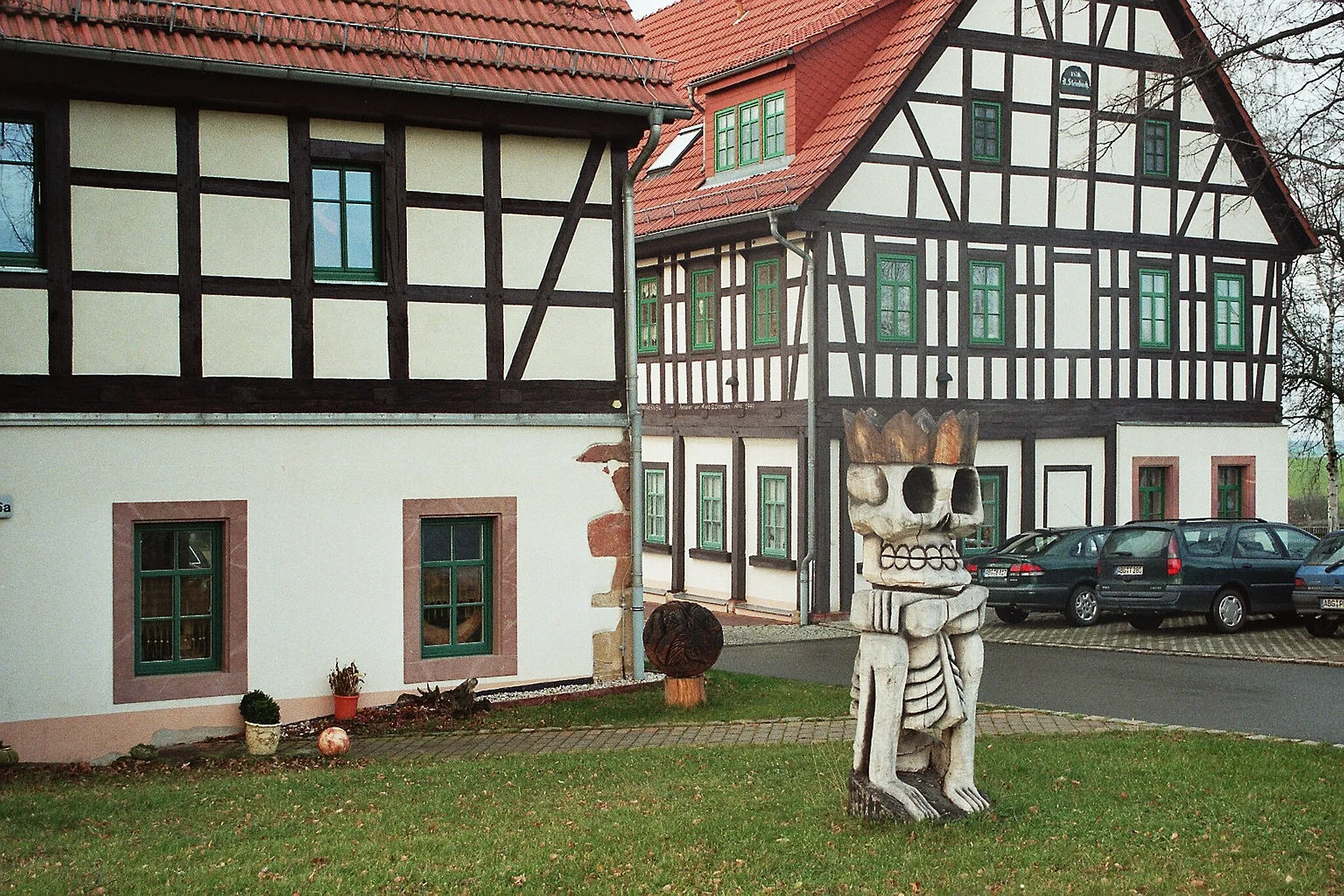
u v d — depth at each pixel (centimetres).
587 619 1434
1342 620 1866
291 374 1305
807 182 2081
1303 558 1948
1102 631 1959
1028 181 2298
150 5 1243
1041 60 2305
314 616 1311
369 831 854
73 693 1214
